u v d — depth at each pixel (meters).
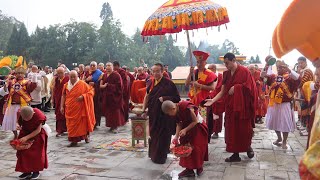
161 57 47.19
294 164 6.04
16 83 8.00
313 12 1.43
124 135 9.21
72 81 7.82
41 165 5.34
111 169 5.92
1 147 7.81
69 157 6.78
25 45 51.03
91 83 10.24
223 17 5.49
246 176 5.38
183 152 4.93
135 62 44.16
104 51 43.38
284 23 1.46
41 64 45.56
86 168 6.00
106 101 9.66
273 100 7.16
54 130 10.07
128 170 5.85
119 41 44.31
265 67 7.33
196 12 5.22
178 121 5.27
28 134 5.25
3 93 8.28
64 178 5.43
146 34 5.69
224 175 5.44
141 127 7.56
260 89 11.06
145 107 6.70
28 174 5.45
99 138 8.79
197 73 6.81
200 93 6.72
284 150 7.13
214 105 8.41
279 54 1.58
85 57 43.62
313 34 1.54
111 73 9.83
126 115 11.31
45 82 14.14
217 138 8.59
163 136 6.18
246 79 5.93
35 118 5.21
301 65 8.03
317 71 1.72
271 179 5.23
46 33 46.69
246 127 6.03
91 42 45.03
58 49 45.16
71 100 7.76
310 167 1.45
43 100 14.41
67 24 45.97
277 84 7.08
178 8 5.35
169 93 6.30
